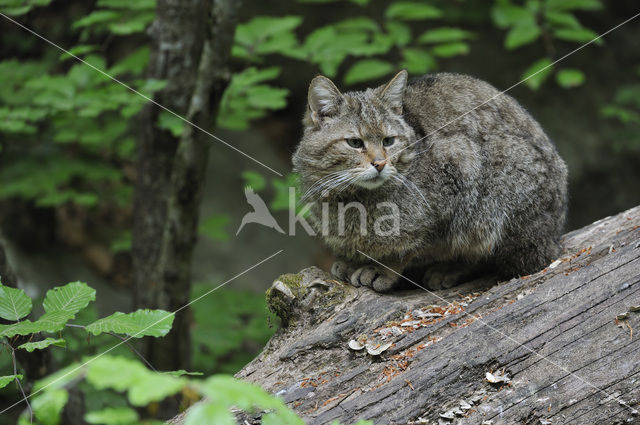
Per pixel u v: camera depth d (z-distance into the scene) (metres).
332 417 3.26
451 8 9.85
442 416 3.25
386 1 10.04
